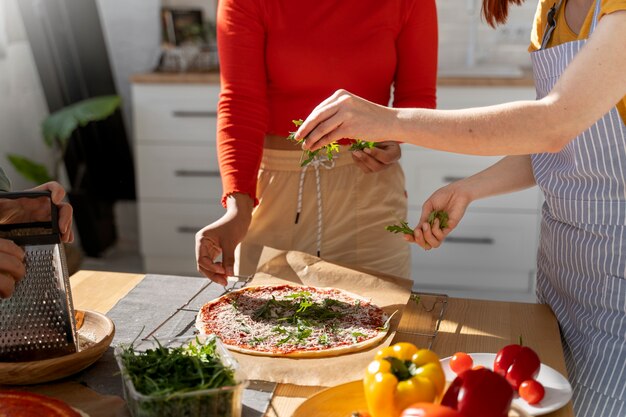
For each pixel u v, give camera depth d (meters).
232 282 1.65
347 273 1.63
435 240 1.52
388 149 1.82
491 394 0.95
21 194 1.21
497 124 1.16
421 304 1.55
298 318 1.40
